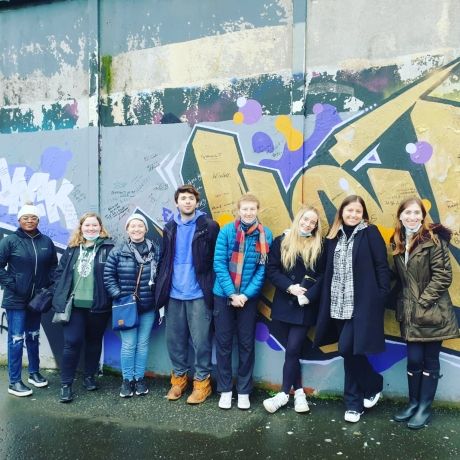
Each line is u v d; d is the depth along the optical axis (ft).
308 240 11.94
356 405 11.77
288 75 13.11
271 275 12.22
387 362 12.56
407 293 11.28
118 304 12.94
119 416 12.22
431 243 11.00
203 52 13.89
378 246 11.34
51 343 15.62
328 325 11.75
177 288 12.95
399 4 12.28
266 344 13.39
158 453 10.49
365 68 12.53
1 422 11.95
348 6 12.62
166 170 14.29
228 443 10.84
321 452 10.41
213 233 12.82
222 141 13.71
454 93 11.94
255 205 12.22
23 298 13.42
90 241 13.20
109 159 14.84
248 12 13.46
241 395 12.56
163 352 14.44
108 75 14.82
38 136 15.58
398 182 12.36
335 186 12.80
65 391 13.07
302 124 12.94
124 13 14.62
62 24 15.28
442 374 12.20
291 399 12.98
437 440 10.78
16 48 15.75
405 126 12.29
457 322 12.01
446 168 12.03
